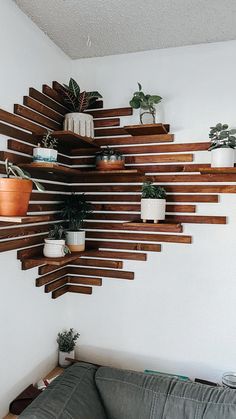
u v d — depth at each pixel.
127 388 1.59
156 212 1.81
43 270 1.84
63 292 2.08
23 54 1.63
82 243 1.94
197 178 1.88
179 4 1.51
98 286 2.09
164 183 1.94
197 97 1.89
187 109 1.91
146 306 1.99
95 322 2.10
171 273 1.94
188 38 1.83
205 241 1.87
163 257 1.95
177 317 1.93
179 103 1.92
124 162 1.98
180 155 1.91
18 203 1.35
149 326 1.99
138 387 1.59
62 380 1.60
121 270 2.04
